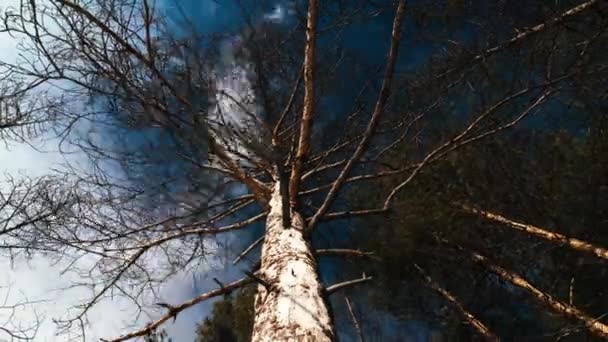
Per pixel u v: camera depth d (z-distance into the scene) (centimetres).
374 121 427
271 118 383
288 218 427
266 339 311
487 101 512
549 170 675
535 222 683
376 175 576
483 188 687
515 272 699
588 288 662
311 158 629
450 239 689
